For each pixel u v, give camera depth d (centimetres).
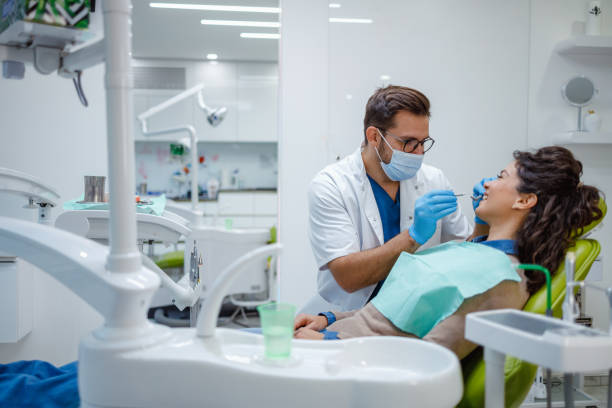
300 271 288
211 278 354
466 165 277
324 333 125
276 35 479
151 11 406
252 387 77
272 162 656
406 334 118
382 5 274
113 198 84
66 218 166
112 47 82
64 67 103
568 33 277
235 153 650
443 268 116
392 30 275
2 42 100
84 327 233
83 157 250
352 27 275
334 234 153
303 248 288
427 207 133
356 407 74
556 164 119
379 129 149
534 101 278
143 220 166
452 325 110
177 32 470
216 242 353
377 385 73
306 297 288
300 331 126
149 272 88
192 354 80
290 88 285
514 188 123
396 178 155
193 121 588
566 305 94
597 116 267
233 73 591
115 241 85
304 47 285
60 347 227
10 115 239
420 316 115
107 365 79
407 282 121
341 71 276
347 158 172
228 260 357
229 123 593
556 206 120
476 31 275
